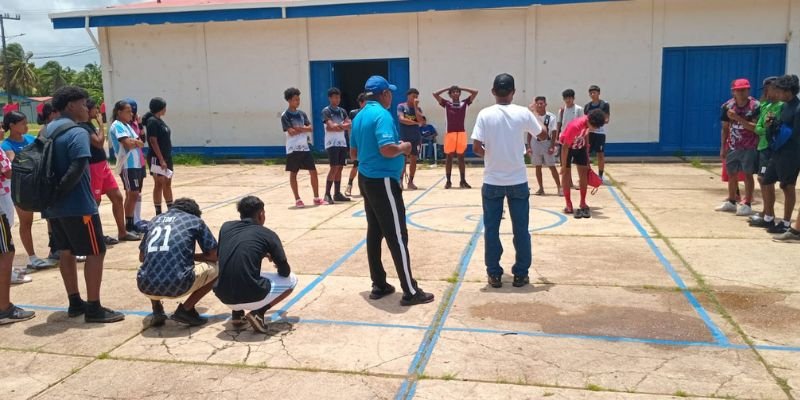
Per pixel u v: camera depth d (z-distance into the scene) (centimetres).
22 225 662
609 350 426
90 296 504
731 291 538
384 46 1598
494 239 554
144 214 967
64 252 511
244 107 1697
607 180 1168
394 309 516
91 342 468
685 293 535
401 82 1611
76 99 499
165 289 462
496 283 560
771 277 571
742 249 665
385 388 382
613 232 754
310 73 1650
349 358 426
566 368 401
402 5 1488
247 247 462
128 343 464
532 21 1504
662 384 376
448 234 765
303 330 477
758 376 384
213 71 1695
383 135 487
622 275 588
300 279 603
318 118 1672
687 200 955
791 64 1420
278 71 1662
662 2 1446
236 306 465
